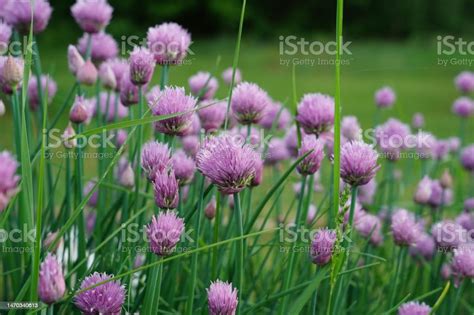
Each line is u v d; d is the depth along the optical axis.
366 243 0.99
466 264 0.92
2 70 0.88
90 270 0.86
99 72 1.00
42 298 0.75
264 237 1.22
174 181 0.79
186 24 8.09
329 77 4.91
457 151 1.54
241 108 0.89
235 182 0.78
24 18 0.96
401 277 1.03
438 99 3.91
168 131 0.83
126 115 1.11
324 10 8.73
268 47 7.23
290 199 1.48
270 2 8.50
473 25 8.99
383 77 4.97
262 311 1.00
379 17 8.90
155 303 0.80
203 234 1.01
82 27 1.03
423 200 1.08
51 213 0.98
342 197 0.79
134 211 0.93
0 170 0.70
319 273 0.81
